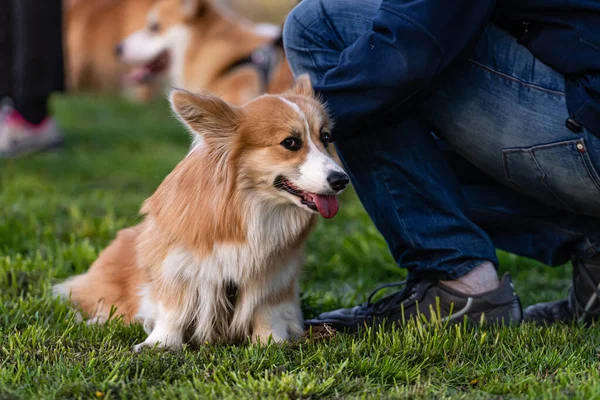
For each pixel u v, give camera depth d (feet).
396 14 10.91
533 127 11.31
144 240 12.68
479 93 11.60
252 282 12.25
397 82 11.05
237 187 12.10
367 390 9.91
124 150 33.83
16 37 29.35
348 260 18.81
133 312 13.50
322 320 13.44
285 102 12.42
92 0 55.47
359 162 12.53
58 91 30.76
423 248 12.39
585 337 12.28
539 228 13.61
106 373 10.34
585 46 10.69
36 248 18.30
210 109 12.05
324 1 12.62
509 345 11.54
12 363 10.67
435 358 11.12
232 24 37.81
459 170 13.94
